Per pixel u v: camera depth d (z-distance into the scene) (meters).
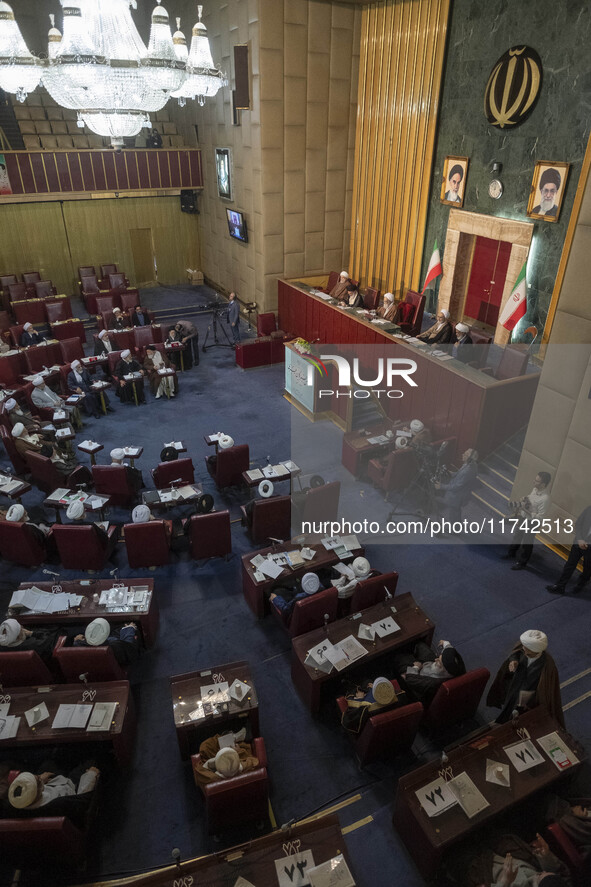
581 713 5.95
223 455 9.06
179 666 6.55
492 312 12.81
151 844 4.92
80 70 7.75
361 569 6.83
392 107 13.71
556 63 9.86
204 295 20.06
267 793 4.81
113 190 18.42
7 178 16.92
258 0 12.80
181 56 8.88
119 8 7.92
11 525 7.46
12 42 8.38
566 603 7.38
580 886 4.36
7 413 10.43
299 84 13.98
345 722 5.35
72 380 12.45
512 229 11.32
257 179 14.93
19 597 6.56
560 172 10.13
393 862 4.75
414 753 5.65
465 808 4.43
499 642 6.77
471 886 4.39
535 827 4.85
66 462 9.76
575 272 7.23
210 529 7.67
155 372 12.84
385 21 13.28
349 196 15.92
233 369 14.62
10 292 17.12
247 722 5.45
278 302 16.23
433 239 13.72
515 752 4.81
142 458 10.61
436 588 7.61
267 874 3.98
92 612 6.45
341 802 5.21
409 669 5.74
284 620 6.56
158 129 19.59
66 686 5.52
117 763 5.48
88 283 18.64
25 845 4.46
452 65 12.00
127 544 7.64
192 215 20.75
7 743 5.06
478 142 11.83
